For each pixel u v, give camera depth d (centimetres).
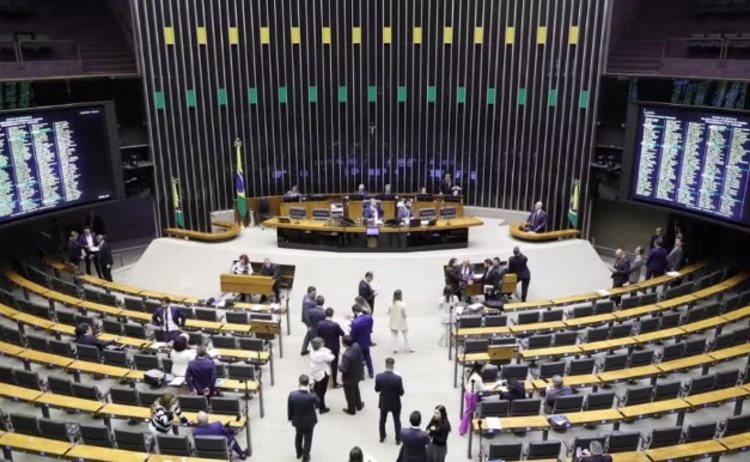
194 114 2119
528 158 2162
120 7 2009
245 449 1057
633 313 1430
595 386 1207
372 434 1101
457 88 2188
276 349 1418
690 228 1870
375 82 2216
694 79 1697
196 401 1052
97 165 1778
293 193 2169
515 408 1046
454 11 2127
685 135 1617
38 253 1888
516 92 2130
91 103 1734
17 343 1305
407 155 2277
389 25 2162
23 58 1839
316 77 2203
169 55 2042
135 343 1284
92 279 1714
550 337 1280
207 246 1922
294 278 1792
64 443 956
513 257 1659
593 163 2058
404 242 1888
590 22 1975
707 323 1327
